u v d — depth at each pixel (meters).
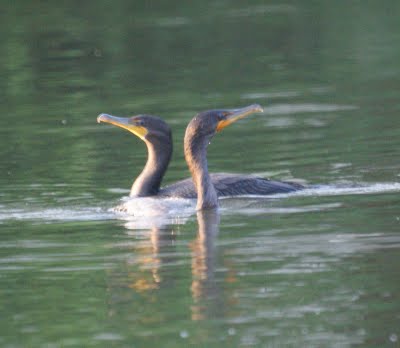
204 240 13.59
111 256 13.04
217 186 16.30
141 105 24.20
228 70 28.17
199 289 11.65
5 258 13.13
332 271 12.04
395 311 10.79
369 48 30.28
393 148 18.78
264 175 17.44
